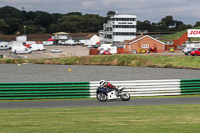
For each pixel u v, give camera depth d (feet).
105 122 51.49
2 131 44.73
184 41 420.77
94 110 66.49
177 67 228.43
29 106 75.66
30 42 577.84
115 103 79.30
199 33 347.77
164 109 66.85
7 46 518.78
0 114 61.57
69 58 290.97
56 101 84.28
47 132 44.04
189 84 96.22
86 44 595.06
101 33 625.00
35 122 51.88
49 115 59.67
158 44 383.04
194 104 76.02
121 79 164.86
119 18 533.14
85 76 182.80
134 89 92.48
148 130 44.68
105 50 352.69
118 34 534.37
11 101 84.94
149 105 75.20
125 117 56.39
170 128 45.96
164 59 254.47
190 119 53.72
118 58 269.44
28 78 173.99
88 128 46.57
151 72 201.98
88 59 282.15
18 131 44.75
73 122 51.75
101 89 82.84
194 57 251.80
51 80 163.22
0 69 232.94
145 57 260.01
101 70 221.46
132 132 43.47
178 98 88.12
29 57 363.97
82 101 83.82
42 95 88.89
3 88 87.66
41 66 262.26
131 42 378.32
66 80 162.91
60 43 651.25
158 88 93.71
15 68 242.37
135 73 197.36
